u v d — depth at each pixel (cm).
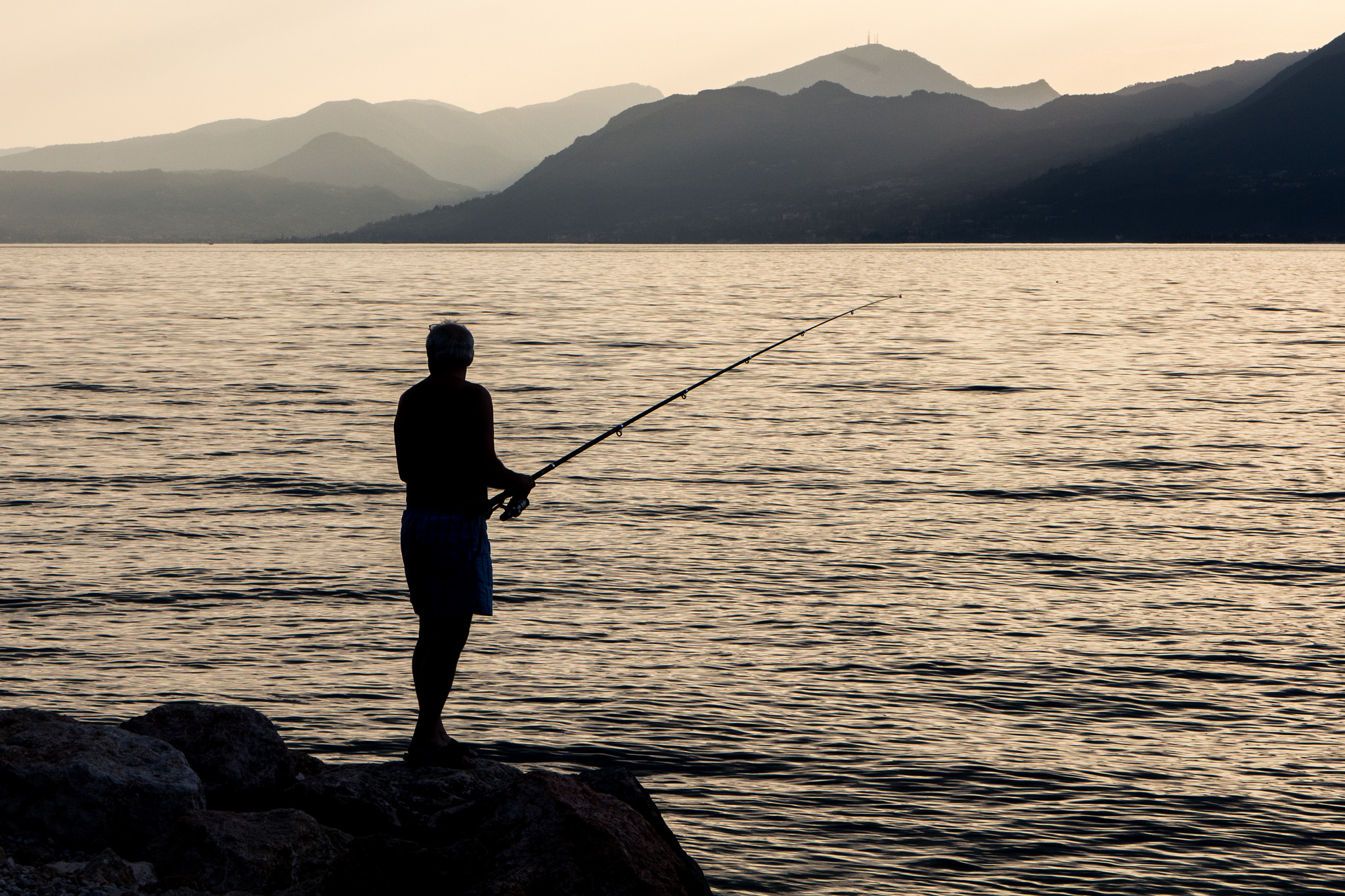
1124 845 1003
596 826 591
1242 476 2633
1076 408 3709
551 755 1170
